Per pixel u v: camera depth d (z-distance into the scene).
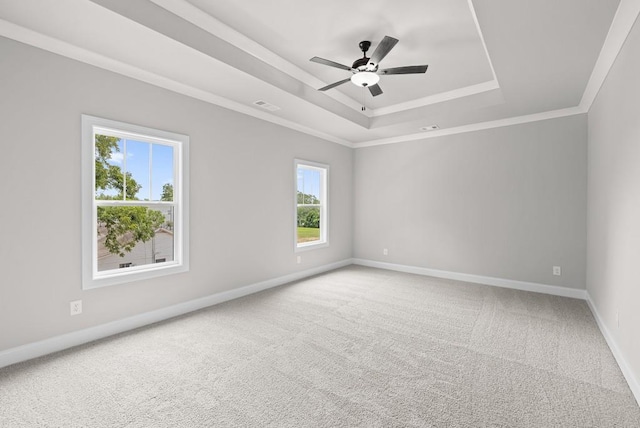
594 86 3.15
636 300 1.98
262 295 4.01
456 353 2.47
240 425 1.65
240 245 3.95
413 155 5.35
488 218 4.61
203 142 3.49
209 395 1.91
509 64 2.77
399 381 2.07
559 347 2.57
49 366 2.23
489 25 2.20
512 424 1.66
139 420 1.68
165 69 2.89
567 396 1.91
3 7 1.98
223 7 2.46
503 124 4.43
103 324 2.73
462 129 4.80
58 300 2.48
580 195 3.90
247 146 4.01
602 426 1.65
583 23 2.16
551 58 2.66
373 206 5.87
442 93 4.18
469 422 1.67
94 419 1.69
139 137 3.01
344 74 3.69
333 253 5.66
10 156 2.24
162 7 2.29
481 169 4.66
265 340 2.69
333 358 2.38
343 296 3.98
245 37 2.89
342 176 5.84
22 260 2.30
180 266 3.29
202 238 3.51
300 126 4.79
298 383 2.04
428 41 2.89
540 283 4.21
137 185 3.15
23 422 1.66
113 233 3.86
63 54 2.45
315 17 2.57
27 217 2.32
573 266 3.97
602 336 2.79
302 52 3.17
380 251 5.80
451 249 4.97
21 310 2.30
